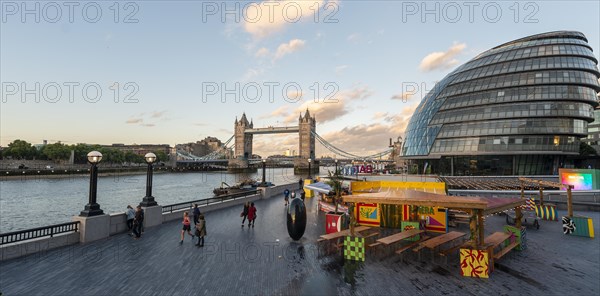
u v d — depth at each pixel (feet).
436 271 34.06
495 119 218.38
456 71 269.03
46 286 29.66
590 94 209.67
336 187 88.58
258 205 86.17
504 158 218.18
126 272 33.63
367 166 200.75
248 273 33.47
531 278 32.07
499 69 229.86
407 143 285.84
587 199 92.94
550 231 54.80
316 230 55.16
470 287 29.71
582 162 302.25
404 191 41.68
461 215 62.69
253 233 52.49
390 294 28.07
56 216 151.94
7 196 223.10
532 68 217.56
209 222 61.98
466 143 226.17
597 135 335.06
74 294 27.96
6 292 28.19
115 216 51.60
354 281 31.14
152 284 30.35
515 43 247.70
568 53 216.13
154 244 45.24
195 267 35.35
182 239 46.42
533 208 67.41
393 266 35.76
